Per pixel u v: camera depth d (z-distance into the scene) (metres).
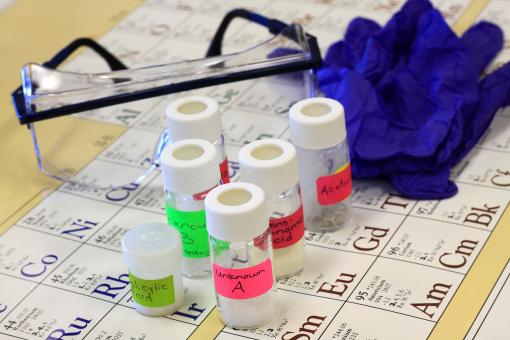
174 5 1.38
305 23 1.27
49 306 0.83
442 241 0.86
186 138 0.86
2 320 0.82
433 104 1.01
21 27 1.35
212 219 0.72
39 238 0.93
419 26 1.10
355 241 0.87
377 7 1.29
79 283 0.86
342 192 0.88
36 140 1.01
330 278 0.82
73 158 1.04
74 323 0.81
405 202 0.92
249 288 0.75
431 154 0.93
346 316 0.78
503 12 1.24
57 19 1.37
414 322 0.76
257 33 1.26
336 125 0.83
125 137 1.05
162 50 1.25
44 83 1.00
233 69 1.00
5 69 1.25
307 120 0.83
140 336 0.78
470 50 1.12
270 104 1.09
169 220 0.84
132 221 0.94
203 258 0.84
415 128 0.98
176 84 0.98
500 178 0.94
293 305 0.80
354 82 1.00
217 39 1.17
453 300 0.78
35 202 0.99
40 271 0.88
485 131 1.01
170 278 0.78
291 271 0.83
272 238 0.81
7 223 0.96
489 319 0.75
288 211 0.80
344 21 1.26
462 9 1.27
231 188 0.74
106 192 0.99
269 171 0.77
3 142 1.10
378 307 0.78
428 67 1.05
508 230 0.86
